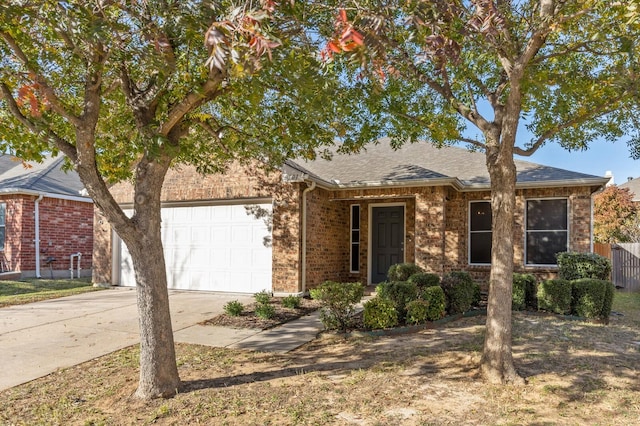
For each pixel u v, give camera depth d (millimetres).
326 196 11672
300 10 3928
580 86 5582
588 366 5359
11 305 9445
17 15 3537
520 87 4871
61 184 15883
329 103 4273
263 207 10938
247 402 4324
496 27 4176
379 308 7160
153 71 4391
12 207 14352
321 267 11367
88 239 16484
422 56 3959
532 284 8992
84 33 3492
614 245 14977
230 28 2443
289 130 6133
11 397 4594
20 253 14094
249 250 11039
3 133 4875
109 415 4133
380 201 12445
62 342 6633
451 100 5941
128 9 3801
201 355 5977
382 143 14602
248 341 6711
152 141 3959
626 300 11781
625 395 4496
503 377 4840
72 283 13117
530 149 5766
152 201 4609
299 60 3660
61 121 5824
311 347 6391
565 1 4465
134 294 11008
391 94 6340
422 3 3576
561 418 3977
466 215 11547
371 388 4660
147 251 4566
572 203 10516
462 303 8289
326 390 4617
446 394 4504
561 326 7453
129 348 6348
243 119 6559
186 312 8797
